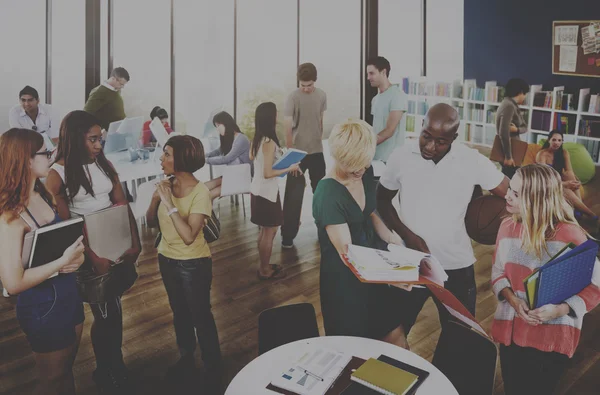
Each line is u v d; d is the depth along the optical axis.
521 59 9.20
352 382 2.24
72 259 2.57
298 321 2.79
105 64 7.42
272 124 4.77
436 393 2.21
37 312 2.57
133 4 7.72
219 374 3.52
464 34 9.85
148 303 4.71
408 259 2.45
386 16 9.33
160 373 3.63
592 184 8.20
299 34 8.62
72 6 6.84
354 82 8.34
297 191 5.89
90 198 3.21
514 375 2.60
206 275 3.35
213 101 8.48
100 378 3.43
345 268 2.73
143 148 6.30
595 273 2.40
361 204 2.77
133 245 3.25
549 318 2.37
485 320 4.34
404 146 3.18
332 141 2.60
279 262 5.66
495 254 2.66
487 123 9.32
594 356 3.81
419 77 9.78
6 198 2.38
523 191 2.45
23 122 6.04
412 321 3.22
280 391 2.23
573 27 8.54
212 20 8.23
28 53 6.85
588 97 8.52
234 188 6.29
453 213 3.10
